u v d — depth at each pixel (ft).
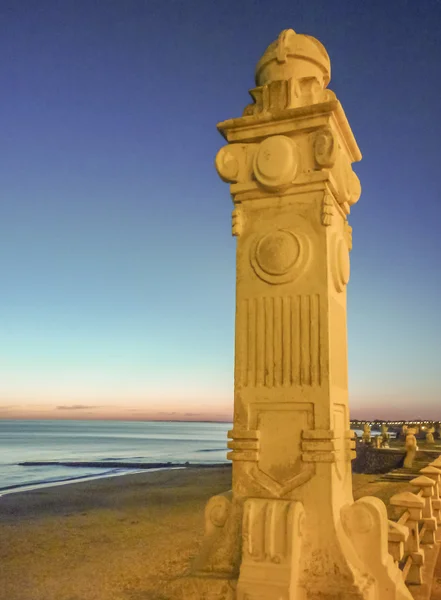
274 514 14.25
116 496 69.00
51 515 54.13
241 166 17.80
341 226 18.53
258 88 18.10
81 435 465.47
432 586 20.81
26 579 30.30
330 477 14.92
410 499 21.40
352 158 19.88
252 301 16.83
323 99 18.28
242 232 17.47
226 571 15.20
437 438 155.63
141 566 32.48
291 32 18.60
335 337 16.56
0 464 157.28
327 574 14.24
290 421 15.67
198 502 61.11
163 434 556.92
